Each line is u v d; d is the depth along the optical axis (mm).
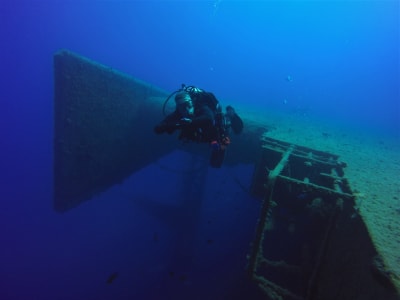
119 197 16531
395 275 1426
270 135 5516
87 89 6109
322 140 6121
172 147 11359
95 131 6754
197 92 2949
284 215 4117
